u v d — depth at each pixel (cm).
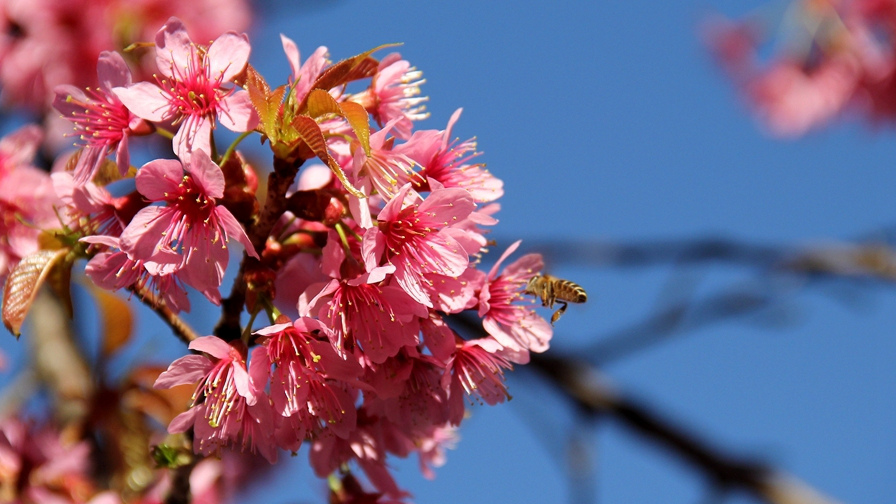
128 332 83
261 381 75
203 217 76
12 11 93
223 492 86
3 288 78
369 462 79
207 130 75
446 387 76
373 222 76
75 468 83
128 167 76
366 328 75
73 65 94
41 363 87
